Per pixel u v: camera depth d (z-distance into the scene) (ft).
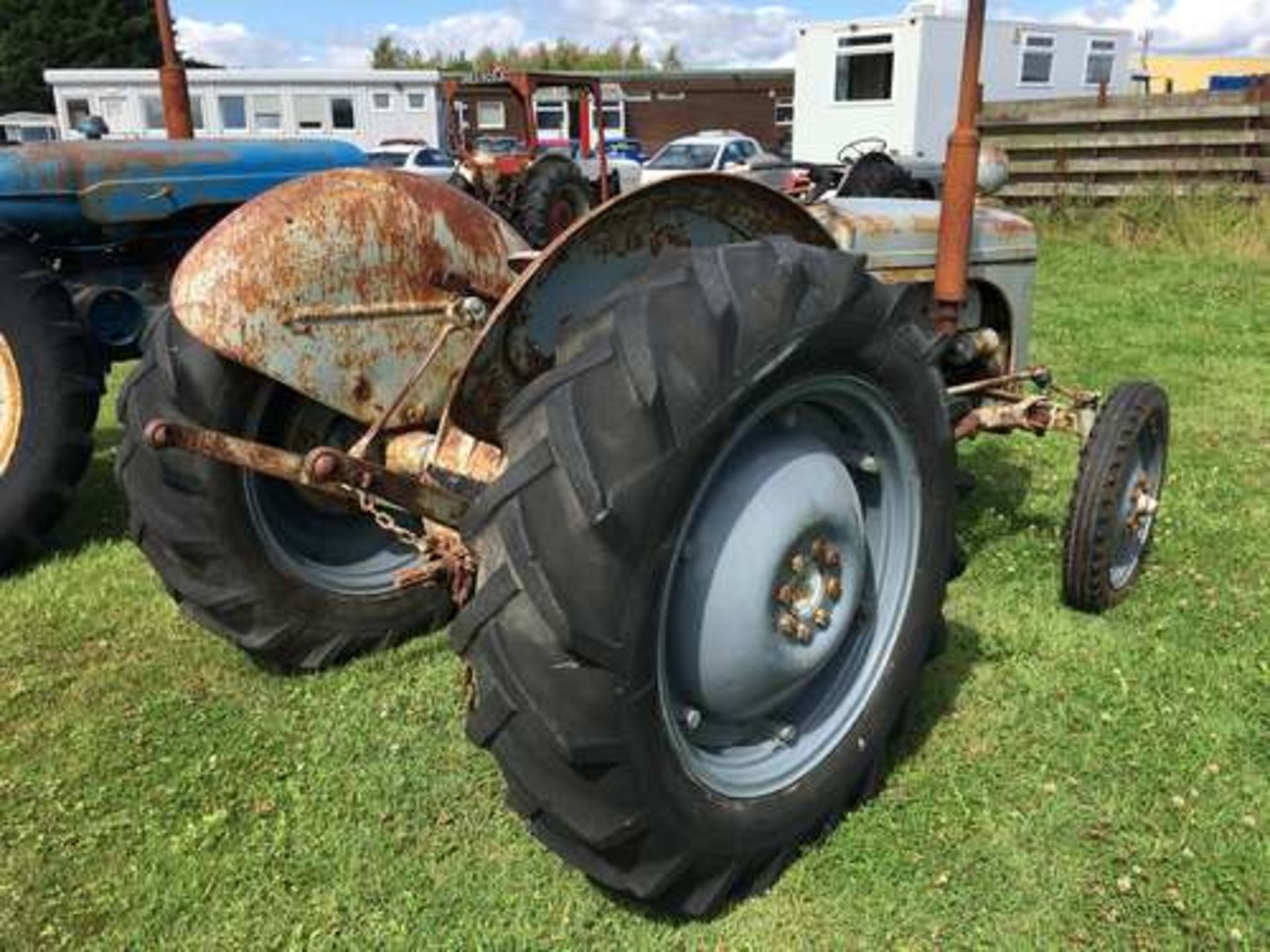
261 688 9.62
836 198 13.20
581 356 5.80
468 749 8.62
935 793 7.97
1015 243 12.66
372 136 74.79
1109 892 7.04
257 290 7.36
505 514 5.62
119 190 15.20
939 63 57.67
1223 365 21.34
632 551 5.56
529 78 37.55
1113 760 8.36
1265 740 8.61
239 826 7.79
